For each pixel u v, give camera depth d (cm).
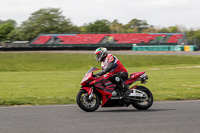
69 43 9206
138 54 5681
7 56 5441
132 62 4412
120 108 1046
